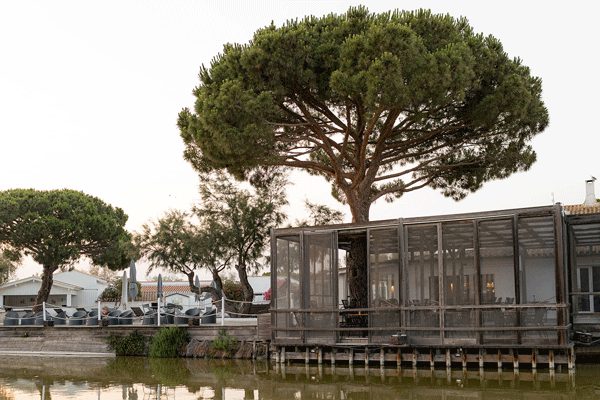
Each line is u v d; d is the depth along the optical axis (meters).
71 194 41.78
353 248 20.50
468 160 22.31
